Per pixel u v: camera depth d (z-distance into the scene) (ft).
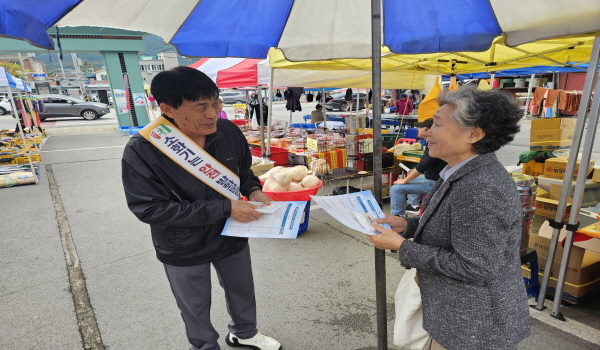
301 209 5.52
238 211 5.15
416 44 6.65
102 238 13.74
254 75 17.47
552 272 8.82
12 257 12.23
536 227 9.93
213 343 6.31
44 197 19.21
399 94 45.85
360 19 7.16
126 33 43.83
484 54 13.34
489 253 3.49
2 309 9.23
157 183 4.99
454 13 6.33
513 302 3.89
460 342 3.95
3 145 29.35
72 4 4.28
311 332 8.15
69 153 32.50
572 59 12.34
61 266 11.52
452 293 4.00
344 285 10.07
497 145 3.67
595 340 7.45
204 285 5.92
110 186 21.25
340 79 19.21
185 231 5.39
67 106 65.51
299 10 6.70
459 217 3.62
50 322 8.66
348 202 5.13
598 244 7.92
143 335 8.15
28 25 3.93
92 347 7.80
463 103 3.57
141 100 47.62
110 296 9.76
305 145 20.36
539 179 10.53
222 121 5.83
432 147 4.05
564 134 11.96
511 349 3.92
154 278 10.69
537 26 5.85
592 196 9.59
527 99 45.37
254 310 7.04
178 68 4.59
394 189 14.23
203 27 6.26
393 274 10.60
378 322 5.86
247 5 6.15
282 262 11.52
